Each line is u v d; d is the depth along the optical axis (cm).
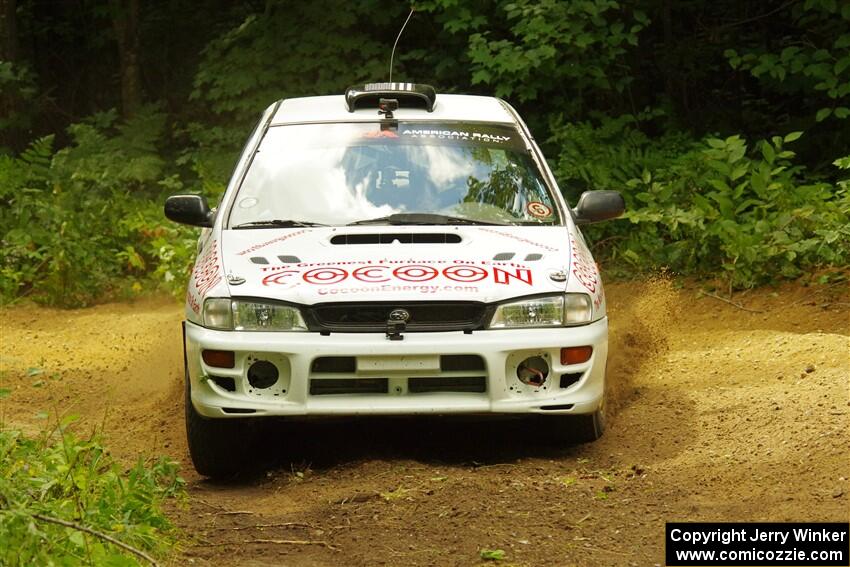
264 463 923
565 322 855
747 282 1500
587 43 1819
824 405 952
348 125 1042
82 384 1258
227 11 2741
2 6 2397
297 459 927
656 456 902
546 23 1855
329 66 2155
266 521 753
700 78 2194
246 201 970
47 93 2650
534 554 674
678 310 1467
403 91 1078
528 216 961
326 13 2170
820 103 1981
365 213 952
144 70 2822
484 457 920
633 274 1661
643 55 2180
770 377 1095
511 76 1877
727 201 1536
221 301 850
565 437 913
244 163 1008
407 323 836
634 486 811
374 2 2138
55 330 1593
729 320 1415
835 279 1457
